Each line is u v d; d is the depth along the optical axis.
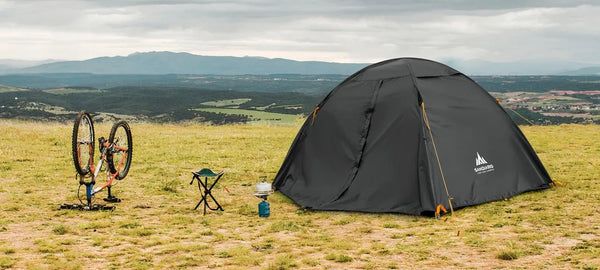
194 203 10.92
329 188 10.87
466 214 9.67
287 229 8.82
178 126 29.59
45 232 8.25
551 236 7.77
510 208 9.93
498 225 8.68
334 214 10.05
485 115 11.60
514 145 11.66
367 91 11.54
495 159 11.12
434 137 10.50
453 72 12.23
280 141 21.42
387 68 11.91
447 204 9.86
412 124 10.62
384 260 6.80
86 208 9.88
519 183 11.17
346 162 10.97
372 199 10.33
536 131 25.19
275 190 12.19
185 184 12.75
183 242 7.88
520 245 7.29
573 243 7.31
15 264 6.45
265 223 9.31
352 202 10.41
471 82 12.22
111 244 7.58
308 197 10.99
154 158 16.52
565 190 11.33
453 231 8.48
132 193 11.68
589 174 13.07
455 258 6.80
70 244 7.55
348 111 11.49
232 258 6.95
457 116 11.11
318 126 11.92
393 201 10.13
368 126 11.08
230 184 13.04
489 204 10.36
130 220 9.18
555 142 20.05
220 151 18.20
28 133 20.73
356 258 6.92
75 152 9.55
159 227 8.78
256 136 23.09
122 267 6.45
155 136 22.56
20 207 9.88
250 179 13.65
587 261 6.26
